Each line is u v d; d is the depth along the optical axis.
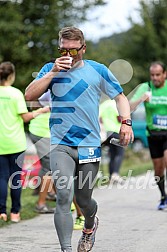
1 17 36.50
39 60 39.09
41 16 40.84
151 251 11.06
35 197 19.66
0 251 11.20
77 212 13.74
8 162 14.55
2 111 14.30
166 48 69.75
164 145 15.98
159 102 15.89
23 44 37.22
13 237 12.71
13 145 14.38
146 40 69.81
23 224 14.48
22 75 36.69
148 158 41.12
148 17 69.69
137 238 12.40
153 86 15.98
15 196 14.70
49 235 12.94
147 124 16.31
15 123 14.39
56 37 40.03
